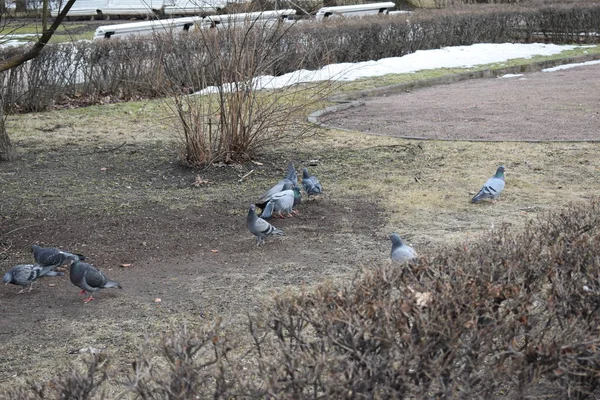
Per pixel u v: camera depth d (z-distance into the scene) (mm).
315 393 3404
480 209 8711
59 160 11586
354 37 22031
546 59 23422
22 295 6551
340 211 8844
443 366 3436
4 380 4938
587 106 15398
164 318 5902
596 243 4598
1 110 11602
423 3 37500
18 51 16109
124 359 5160
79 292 6586
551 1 30359
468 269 4172
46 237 8117
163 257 7469
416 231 7988
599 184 9625
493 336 3662
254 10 10906
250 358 4914
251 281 6688
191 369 3418
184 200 9445
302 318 3760
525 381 3705
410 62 22406
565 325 4008
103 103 17047
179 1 19656
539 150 11555
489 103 16312
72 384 3498
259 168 10898
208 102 11336
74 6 36438
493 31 26984
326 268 6965
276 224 8477
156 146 12305
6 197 9625
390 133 13273
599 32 28109
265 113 11227
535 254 4441
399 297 3914
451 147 11938
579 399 4043
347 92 17484
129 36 18250
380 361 3541
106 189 9977
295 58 16672
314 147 12164
